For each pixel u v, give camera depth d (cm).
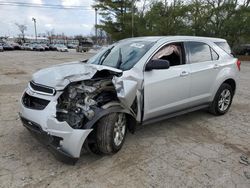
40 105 342
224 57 552
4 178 308
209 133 467
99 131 342
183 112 480
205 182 313
